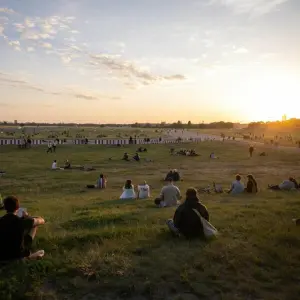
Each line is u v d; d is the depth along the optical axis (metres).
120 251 7.29
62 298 5.45
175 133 171.12
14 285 5.64
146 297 5.57
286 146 83.62
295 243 8.17
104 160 50.53
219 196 18.25
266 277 6.29
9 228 6.52
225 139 115.44
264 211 12.34
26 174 34.66
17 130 157.25
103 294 5.61
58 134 122.81
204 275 6.28
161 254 7.21
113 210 13.52
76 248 7.58
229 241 8.15
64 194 22.59
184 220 8.43
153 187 25.44
